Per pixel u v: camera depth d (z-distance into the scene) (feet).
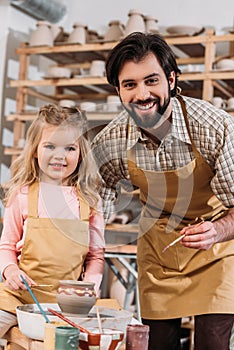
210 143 7.31
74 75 17.56
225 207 7.91
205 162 7.45
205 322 7.70
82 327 5.82
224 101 14.82
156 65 6.89
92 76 16.03
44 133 7.26
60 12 18.13
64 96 17.76
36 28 17.10
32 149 7.43
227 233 7.20
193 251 7.85
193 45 15.23
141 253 8.28
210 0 17.08
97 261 7.37
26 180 7.55
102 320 5.98
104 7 18.31
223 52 16.75
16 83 16.80
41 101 18.75
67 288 6.04
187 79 14.89
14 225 7.46
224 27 16.89
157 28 16.12
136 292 13.76
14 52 17.84
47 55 16.96
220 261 7.77
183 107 7.43
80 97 17.80
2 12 17.37
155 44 6.91
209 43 14.82
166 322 8.12
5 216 7.58
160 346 8.14
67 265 7.14
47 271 7.13
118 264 15.76
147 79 6.87
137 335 5.51
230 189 7.41
